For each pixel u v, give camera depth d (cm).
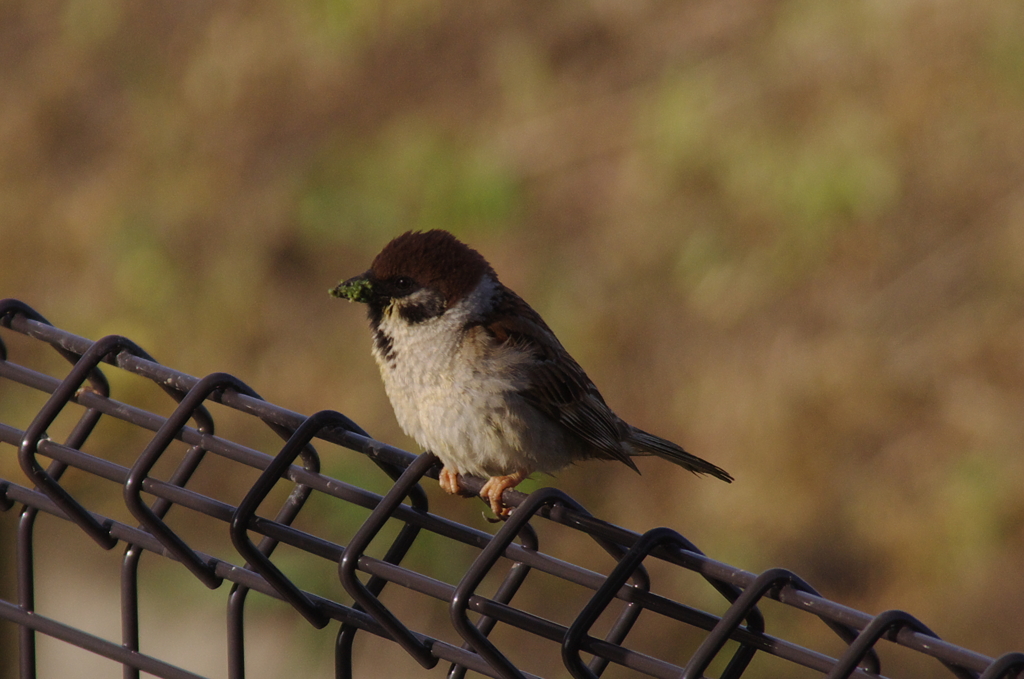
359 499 388
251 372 1338
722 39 1465
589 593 1075
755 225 1320
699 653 324
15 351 1370
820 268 1288
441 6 1591
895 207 1305
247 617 1031
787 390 1203
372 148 1484
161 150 1547
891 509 1127
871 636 304
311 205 1441
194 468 410
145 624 1038
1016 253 1252
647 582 375
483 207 1405
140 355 416
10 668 619
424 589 364
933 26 1362
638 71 1478
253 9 1625
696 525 1150
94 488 1209
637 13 1527
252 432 1234
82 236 1488
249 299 1387
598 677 381
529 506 358
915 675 988
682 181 1373
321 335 1345
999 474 1124
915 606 1078
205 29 1633
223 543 1143
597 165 1418
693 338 1267
